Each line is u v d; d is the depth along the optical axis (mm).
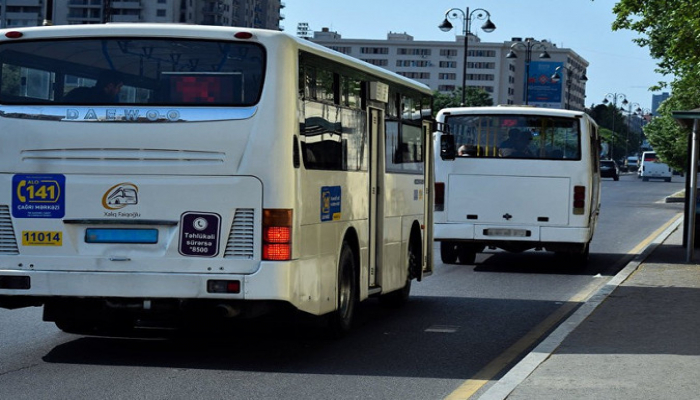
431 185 17984
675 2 25438
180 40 11047
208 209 10930
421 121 17031
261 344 12695
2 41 11312
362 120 13539
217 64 10992
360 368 11172
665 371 10344
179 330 13773
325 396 9633
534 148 23031
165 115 10984
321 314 11922
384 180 14539
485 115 23172
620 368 10500
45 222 11180
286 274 10828
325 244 11992
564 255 24859
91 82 11172
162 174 10992
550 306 17125
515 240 23031
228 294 10852
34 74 11273
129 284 11008
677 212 50875
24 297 11328
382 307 16656
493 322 15086
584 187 22844
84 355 11680
